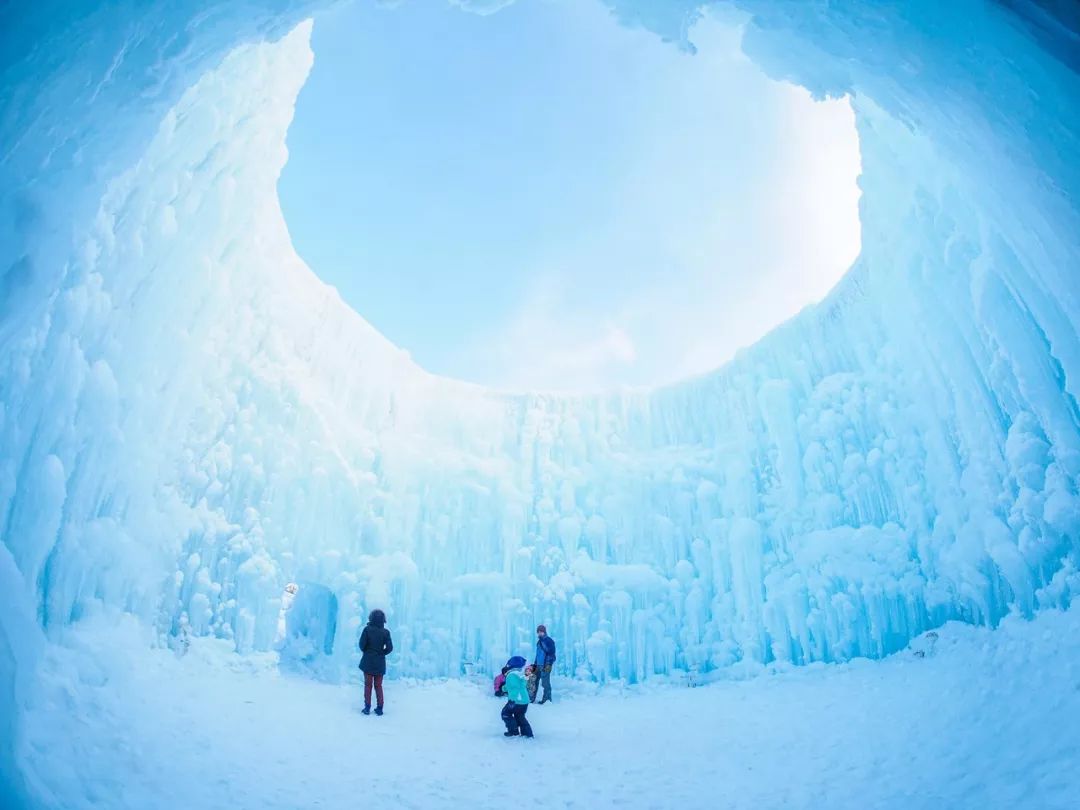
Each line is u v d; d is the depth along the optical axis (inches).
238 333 354.0
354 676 385.1
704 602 458.9
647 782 191.3
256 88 279.4
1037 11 105.6
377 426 464.1
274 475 370.3
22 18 90.4
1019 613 301.7
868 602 392.5
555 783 192.4
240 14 124.1
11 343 121.0
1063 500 272.1
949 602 361.7
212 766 173.3
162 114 127.1
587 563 475.8
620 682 436.8
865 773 180.5
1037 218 137.5
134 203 224.7
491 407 522.6
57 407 181.2
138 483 268.5
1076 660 221.1
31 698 150.1
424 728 274.2
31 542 165.8
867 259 421.7
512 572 473.1
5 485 155.9
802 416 453.1
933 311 338.0
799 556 430.9
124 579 260.2
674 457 507.8
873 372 425.1
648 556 480.4
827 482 434.9
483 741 253.9
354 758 207.5
